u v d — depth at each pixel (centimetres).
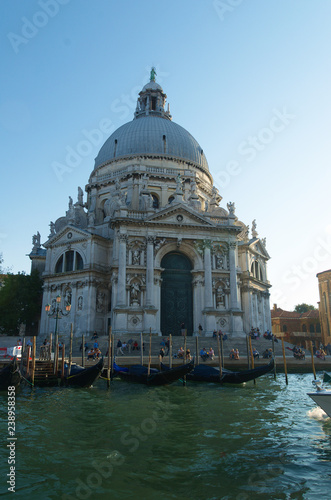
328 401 1642
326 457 1307
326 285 7550
